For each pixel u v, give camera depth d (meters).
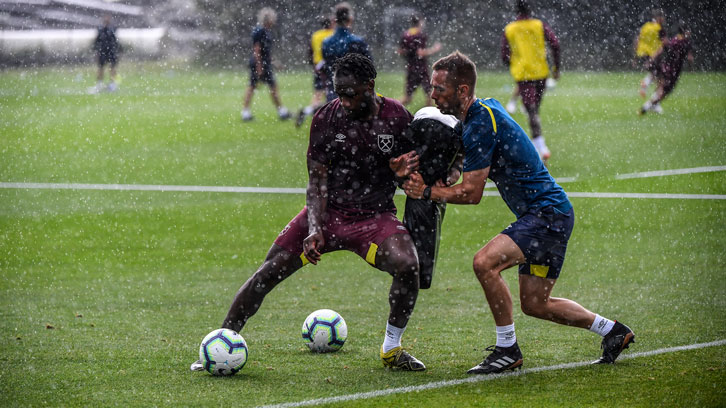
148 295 10.22
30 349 7.99
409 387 6.86
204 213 15.16
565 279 10.77
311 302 9.91
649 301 9.66
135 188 17.45
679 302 9.60
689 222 13.96
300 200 16.30
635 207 15.12
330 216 7.66
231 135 24.97
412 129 7.52
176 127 26.80
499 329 7.22
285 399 6.56
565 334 8.54
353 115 7.34
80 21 64.06
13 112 31.09
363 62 7.16
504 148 7.16
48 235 13.55
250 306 7.65
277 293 10.33
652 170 18.70
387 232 7.43
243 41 58.72
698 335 8.31
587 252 12.19
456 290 10.40
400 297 7.27
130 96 37.12
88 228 14.04
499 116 7.14
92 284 10.73
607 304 9.55
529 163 7.21
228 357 7.11
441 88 7.13
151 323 8.99
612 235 13.19
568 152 21.39
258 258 12.17
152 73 52.03
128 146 23.14
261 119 28.52
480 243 12.94
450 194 7.23
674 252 12.09
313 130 7.60
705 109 29.78
